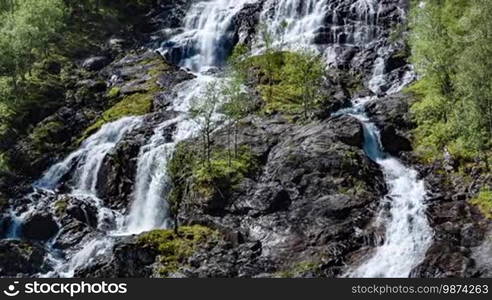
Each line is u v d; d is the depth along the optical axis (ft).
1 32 318.24
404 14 338.34
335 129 234.38
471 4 265.54
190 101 274.16
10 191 252.21
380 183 218.38
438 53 251.19
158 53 345.31
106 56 358.23
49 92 312.29
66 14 374.63
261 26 333.01
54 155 274.98
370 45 329.52
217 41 366.43
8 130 284.41
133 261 192.34
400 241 192.44
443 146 237.25
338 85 297.53
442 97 246.06
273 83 296.92
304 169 216.33
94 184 256.93
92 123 291.17
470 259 180.04
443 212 202.18
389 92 301.02
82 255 213.46
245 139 239.50
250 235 203.51
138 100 296.10
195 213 213.46
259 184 218.79
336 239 193.77
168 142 253.03
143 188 240.73
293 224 202.08
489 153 222.89
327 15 348.18
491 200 203.72
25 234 231.71
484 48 227.20
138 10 407.64
